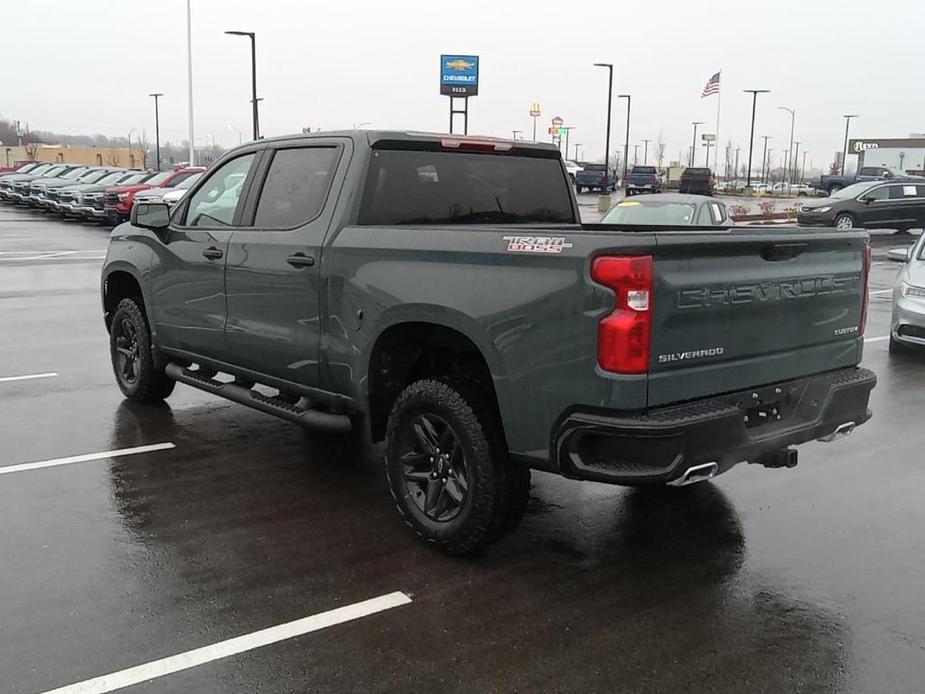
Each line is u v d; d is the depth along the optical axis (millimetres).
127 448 6121
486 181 5414
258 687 3283
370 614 3844
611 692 3287
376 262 4559
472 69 60781
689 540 4715
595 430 3678
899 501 5324
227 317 5691
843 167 85812
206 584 4098
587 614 3875
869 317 12688
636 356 3613
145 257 6551
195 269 5949
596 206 40031
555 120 64312
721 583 4203
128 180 30625
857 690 3324
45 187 32875
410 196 5055
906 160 66438
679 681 3361
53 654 3469
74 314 11797
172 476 5574
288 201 5312
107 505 5055
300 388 5238
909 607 3982
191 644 3566
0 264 17703
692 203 12609
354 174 4891
